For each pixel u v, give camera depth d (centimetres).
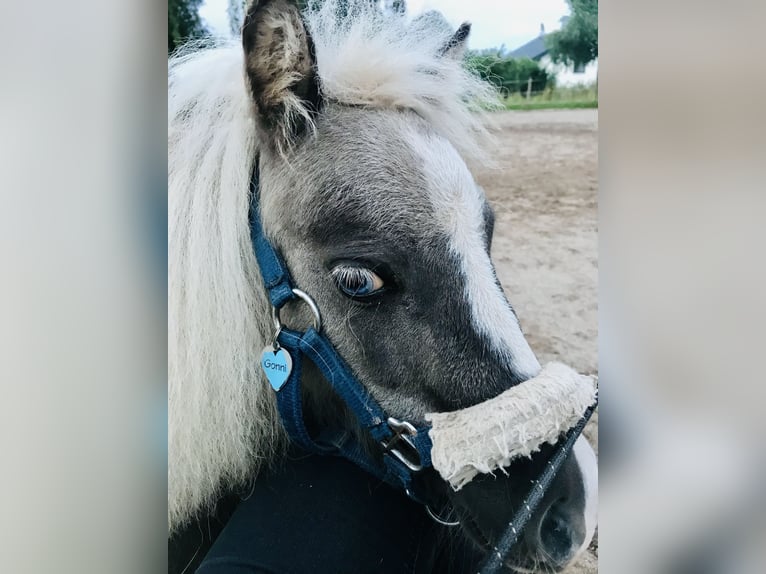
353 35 54
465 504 52
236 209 54
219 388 56
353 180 50
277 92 50
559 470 51
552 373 50
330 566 53
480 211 51
